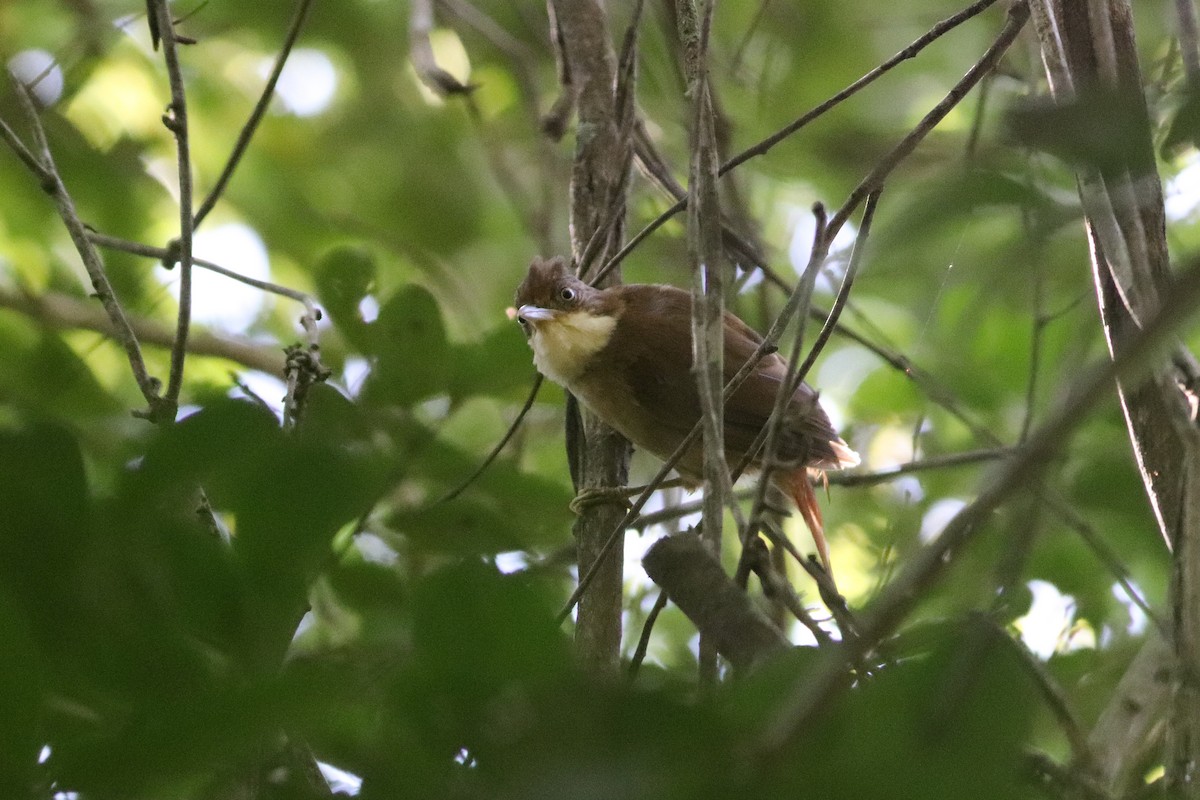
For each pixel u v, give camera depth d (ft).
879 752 9.75
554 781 8.77
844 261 22.22
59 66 42.73
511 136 47.70
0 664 11.03
